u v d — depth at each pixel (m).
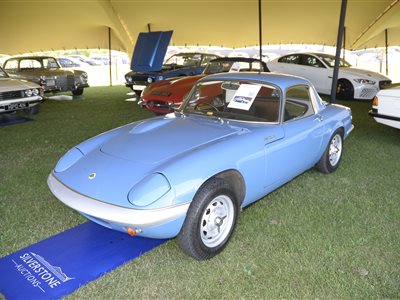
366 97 10.51
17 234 3.07
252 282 2.49
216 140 2.95
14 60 11.97
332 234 3.10
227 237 2.86
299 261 2.72
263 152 3.09
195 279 2.53
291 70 12.05
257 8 12.75
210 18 14.04
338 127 4.35
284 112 3.45
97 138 3.32
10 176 4.43
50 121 7.96
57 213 3.46
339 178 4.39
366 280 2.51
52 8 12.39
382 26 14.28
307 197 3.84
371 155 5.34
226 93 3.69
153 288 2.44
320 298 2.35
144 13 13.58
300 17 13.63
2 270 2.60
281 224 3.26
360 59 23.75
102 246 2.91
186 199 2.45
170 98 6.66
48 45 16.42
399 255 2.81
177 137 3.05
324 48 19.98
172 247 2.91
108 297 2.35
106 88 15.41
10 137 6.46
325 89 11.23
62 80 11.59
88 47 17.00
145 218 2.31
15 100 7.91
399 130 6.91
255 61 8.99
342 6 6.21
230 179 2.89
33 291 2.39
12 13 12.60
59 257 2.76
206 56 11.70
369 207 3.62
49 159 5.12
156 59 9.16
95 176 2.68
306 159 3.84
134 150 2.89
